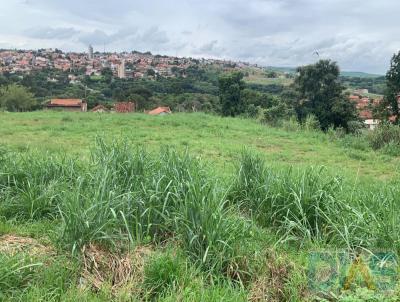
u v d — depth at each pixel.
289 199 4.71
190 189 3.92
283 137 15.54
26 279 3.17
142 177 4.54
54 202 4.68
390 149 12.95
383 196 5.18
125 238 3.72
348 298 3.04
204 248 3.63
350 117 24.95
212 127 16.78
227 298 3.13
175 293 3.12
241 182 5.12
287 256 3.84
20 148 9.41
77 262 3.39
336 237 4.27
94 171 4.84
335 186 5.03
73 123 15.91
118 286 3.22
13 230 4.18
